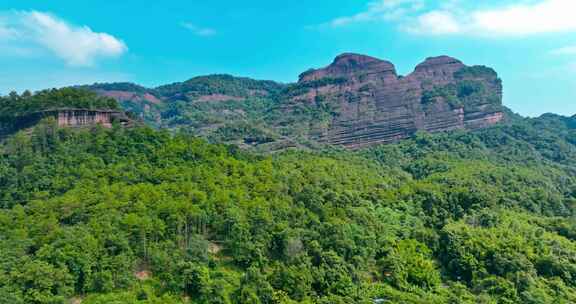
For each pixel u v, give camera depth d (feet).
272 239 273.75
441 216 366.22
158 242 256.11
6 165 381.81
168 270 237.66
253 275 236.22
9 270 215.51
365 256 280.51
